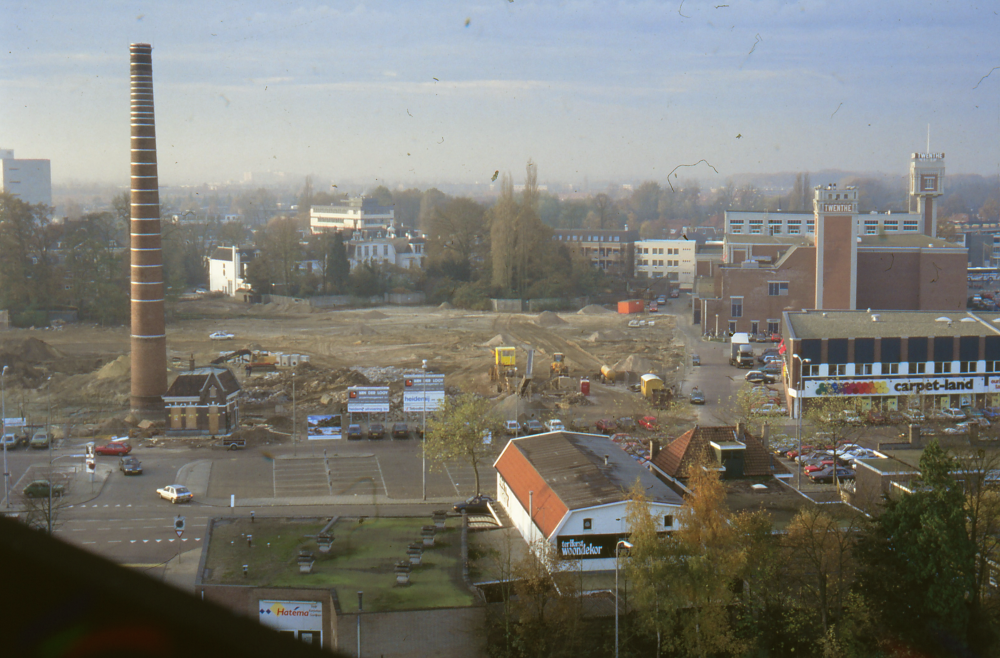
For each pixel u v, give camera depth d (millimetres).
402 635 44812
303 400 113375
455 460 81750
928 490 47438
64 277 188375
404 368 134750
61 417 105375
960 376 105938
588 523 57062
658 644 46531
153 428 98812
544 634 45562
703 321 168625
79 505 73562
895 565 46094
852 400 103312
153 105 99688
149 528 68000
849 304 161250
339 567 51406
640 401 114312
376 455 90625
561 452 68312
